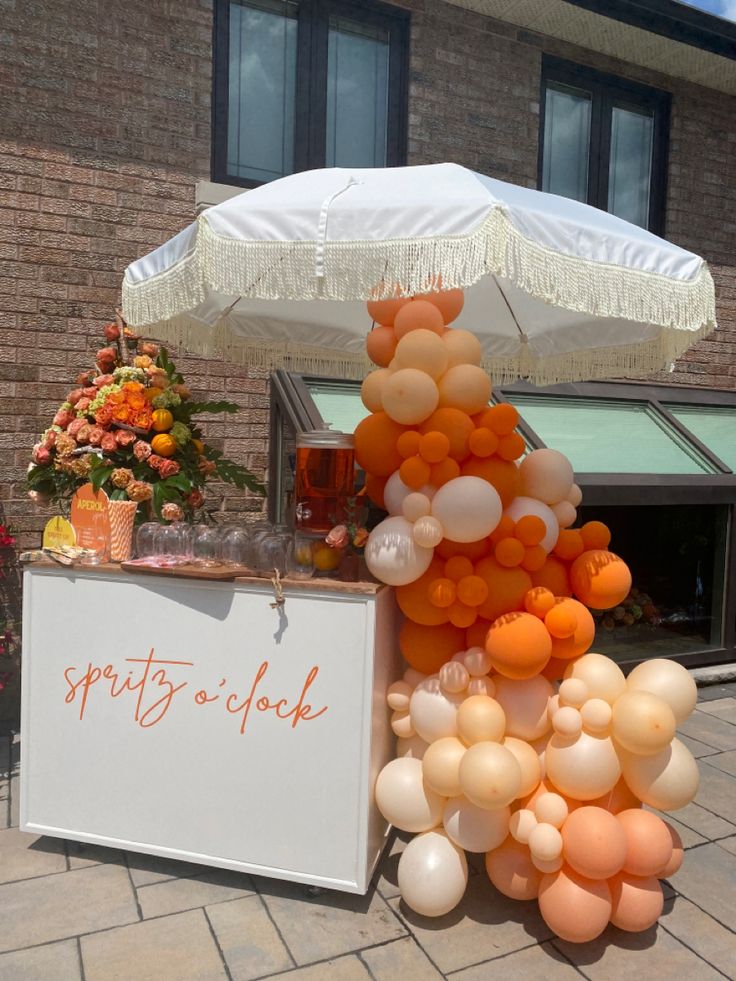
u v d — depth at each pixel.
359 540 2.82
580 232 2.42
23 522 4.63
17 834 3.27
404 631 2.95
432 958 2.53
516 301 3.77
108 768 2.96
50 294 4.65
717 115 7.14
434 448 2.61
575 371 3.98
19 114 4.52
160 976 2.39
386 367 3.06
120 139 4.80
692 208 7.02
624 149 6.92
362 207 2.30
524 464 3.00
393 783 2.74
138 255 4.88
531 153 6.18
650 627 5.88
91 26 4.69
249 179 5.41
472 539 2.62
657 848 2.56
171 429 3.45
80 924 2.65
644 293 2.51
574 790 2.55
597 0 5.84
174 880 2.94
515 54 6.07
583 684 2.60
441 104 5.81
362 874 2.71
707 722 4.84
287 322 4.14
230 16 5.29
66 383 4.72
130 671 2.92
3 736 4.37
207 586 2.82
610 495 5.05
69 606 2.97
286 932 2.64
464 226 2.18
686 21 6.16
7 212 4.52
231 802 2.83
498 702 2.71
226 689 2.82
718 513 5.70
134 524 3.22
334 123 5.68
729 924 2.77
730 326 7.23
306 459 2.85
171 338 3.82
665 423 6.25
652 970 2.50
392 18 5.76
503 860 2.70
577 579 2.84
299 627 2.74
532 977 2.45
